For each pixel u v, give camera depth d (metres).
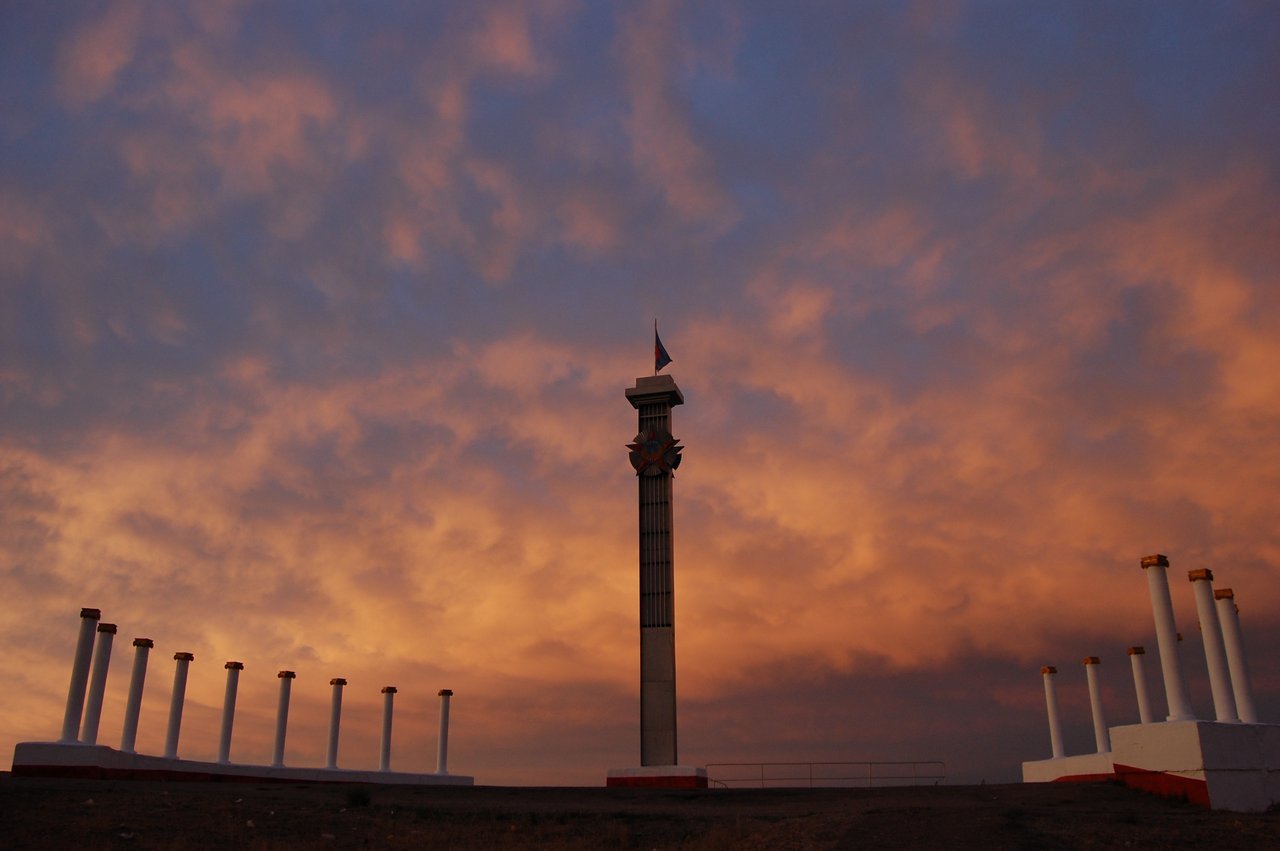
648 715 61.25
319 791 46.41
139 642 56.03
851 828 30.41
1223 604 45.22
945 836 28.70
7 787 38.06
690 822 37.34
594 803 44.12
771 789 50.66
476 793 49.41
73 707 47.38
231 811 36.53
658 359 71.94
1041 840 28.41
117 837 30.66
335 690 73.12
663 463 66.75
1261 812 36.78
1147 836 29.19
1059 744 61.28
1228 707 40.75
